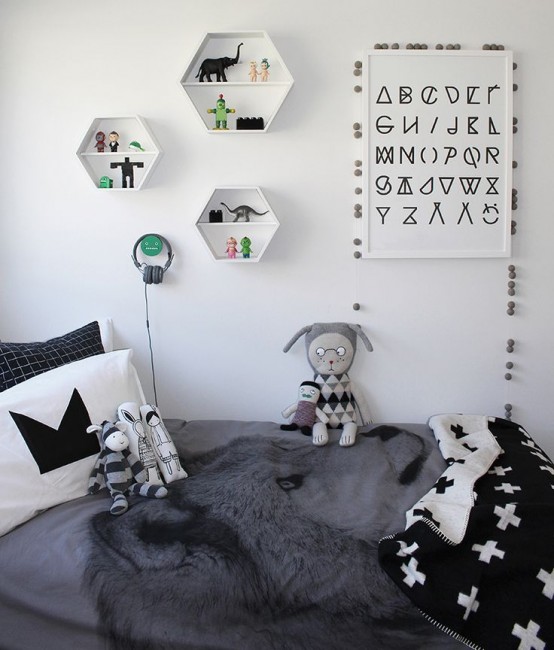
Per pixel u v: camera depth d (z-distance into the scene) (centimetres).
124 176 190
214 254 194
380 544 121
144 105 191
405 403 203
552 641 102
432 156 188
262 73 184
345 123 190
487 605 108
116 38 188
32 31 189
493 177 189
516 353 200
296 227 195
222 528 130
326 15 186
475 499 135
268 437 181
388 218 191
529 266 195
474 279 196
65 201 197
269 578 115
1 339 204
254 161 192
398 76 186
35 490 136
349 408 193
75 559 121
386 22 186
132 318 202
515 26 185
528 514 125
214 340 203
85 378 157
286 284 198
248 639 109
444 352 200
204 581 115
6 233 199
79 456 145
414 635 108
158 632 110
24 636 119
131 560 120
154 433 159
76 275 200
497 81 185
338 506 140
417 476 157
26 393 146
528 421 203
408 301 198
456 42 186
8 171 195
